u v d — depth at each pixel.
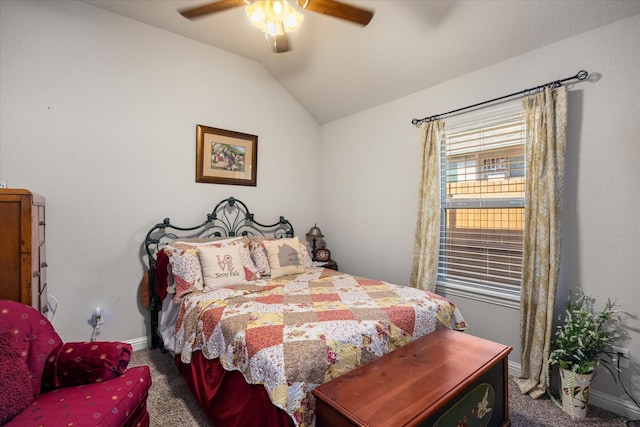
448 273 2.83
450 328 2.00
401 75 2.92
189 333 1.95
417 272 2.89
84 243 2.49
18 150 2.23
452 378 1.30
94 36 2.54
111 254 2.62
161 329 2.50
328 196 4.05
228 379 1.58
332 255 3.99
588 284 1.99
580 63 2.02
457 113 2.70
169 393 2.04
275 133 3.71
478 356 1.50
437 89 2.86
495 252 2.50
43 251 2.04
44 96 2.33
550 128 2.05
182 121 3.00
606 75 1.92
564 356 1.92
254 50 3.26
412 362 1.44
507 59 2.37
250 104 3.48
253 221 3.51
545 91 2.09
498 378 1.54
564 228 2.09
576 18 1.95
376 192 3.44
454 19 2.25
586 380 1.82
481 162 2.59
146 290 2.74
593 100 1.97
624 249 1.87
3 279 1.47
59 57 2.38
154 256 2.81
